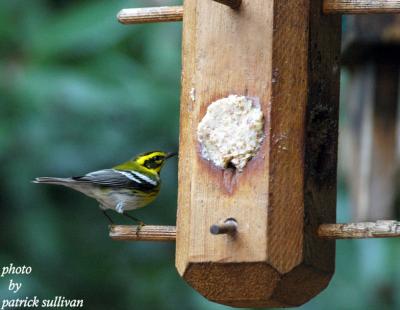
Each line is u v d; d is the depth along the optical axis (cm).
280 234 824
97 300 1350
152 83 1371
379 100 1299
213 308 1314
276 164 832
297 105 843
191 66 884
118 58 1381
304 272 836
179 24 1421
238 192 838
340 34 899
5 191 1311
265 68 845
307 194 839
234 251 830
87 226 1365
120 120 1337
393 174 1295
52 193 1341
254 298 843
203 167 858
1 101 1330
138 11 938
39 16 1410
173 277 1398
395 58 1291
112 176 1087
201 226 849
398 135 1299
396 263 1246
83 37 1384
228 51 862
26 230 1305
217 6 870
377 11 852
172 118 1348
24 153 1314
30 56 1380
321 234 840
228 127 852
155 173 1128
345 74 1420
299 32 849
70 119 1326
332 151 882
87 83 1341
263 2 850
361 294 1241
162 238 903
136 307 1362
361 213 1305
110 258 1375
